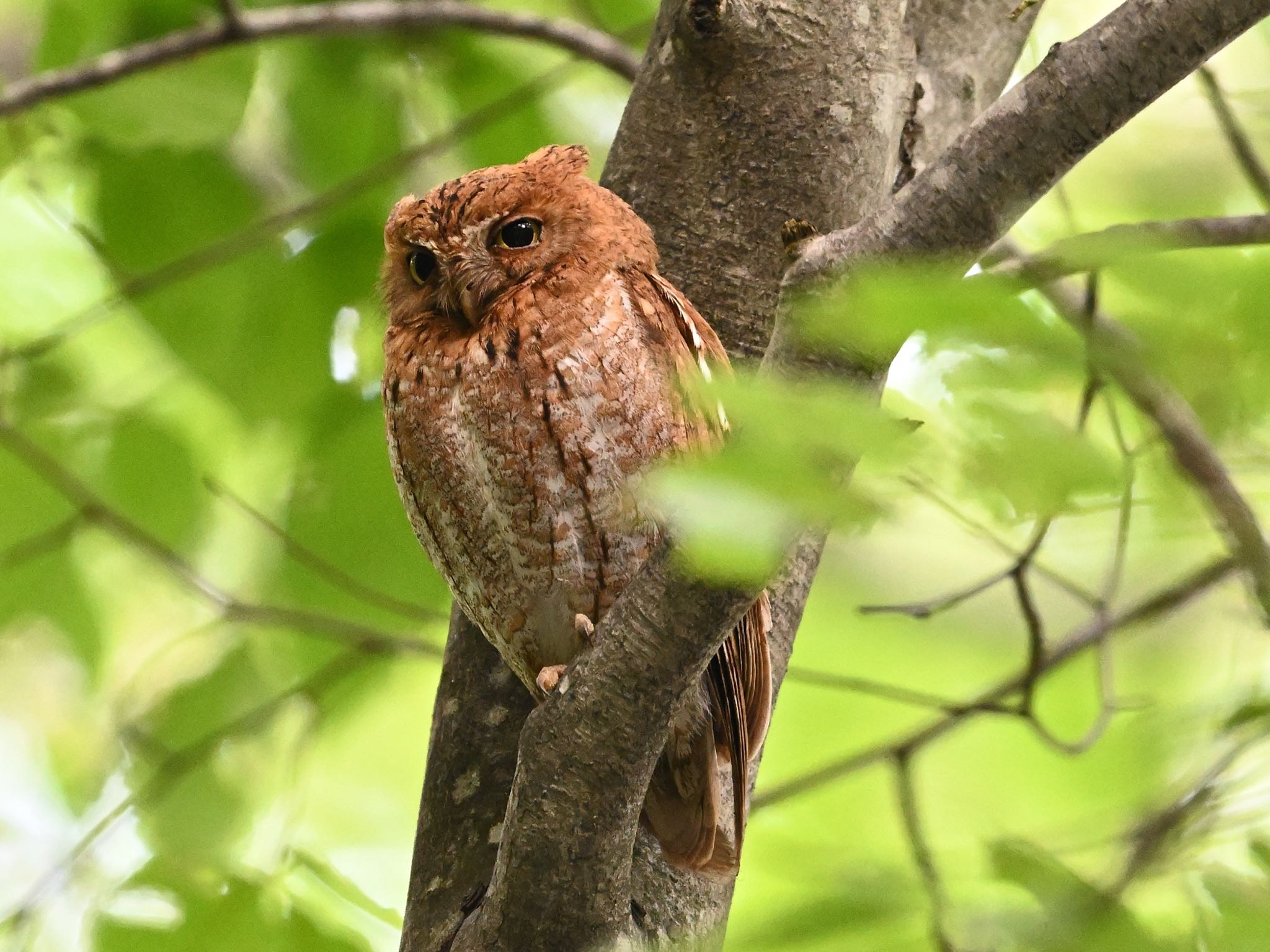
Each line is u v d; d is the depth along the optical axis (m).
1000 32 7.06
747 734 5.94
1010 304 2.86
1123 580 8.90
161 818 8.48
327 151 8.98
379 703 10.23
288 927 7.09
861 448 2.97
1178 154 6.48
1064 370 2.89
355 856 9.90
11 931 7.97
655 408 6.01
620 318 6.09
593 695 4.66
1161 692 9.43
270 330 8.73
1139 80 4.06
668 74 6.64
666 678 4.58
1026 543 7.56
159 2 8.84
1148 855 5.92
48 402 9.01
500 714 6.23
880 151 6.50
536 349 6.12
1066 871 4.94
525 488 6.15
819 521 2.98
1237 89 8.45
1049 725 9.53
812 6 6.50
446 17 8.47
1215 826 6.05
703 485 3.00
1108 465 3.11
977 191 4.16
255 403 8.70
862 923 4.63
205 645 9.61
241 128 8.52
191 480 8.77
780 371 4.17
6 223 9.58
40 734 11.07
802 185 6.40
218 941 7.04
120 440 8.73
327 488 8.61
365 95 8.98
